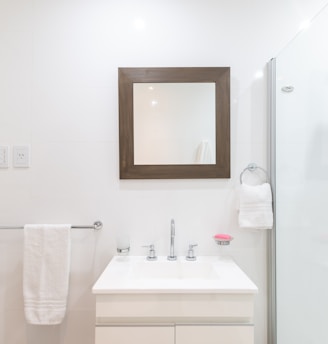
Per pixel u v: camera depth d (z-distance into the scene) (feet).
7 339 4.73
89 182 4.79
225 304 3.49
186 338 3.48
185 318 3.51
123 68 4.73
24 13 4.79
